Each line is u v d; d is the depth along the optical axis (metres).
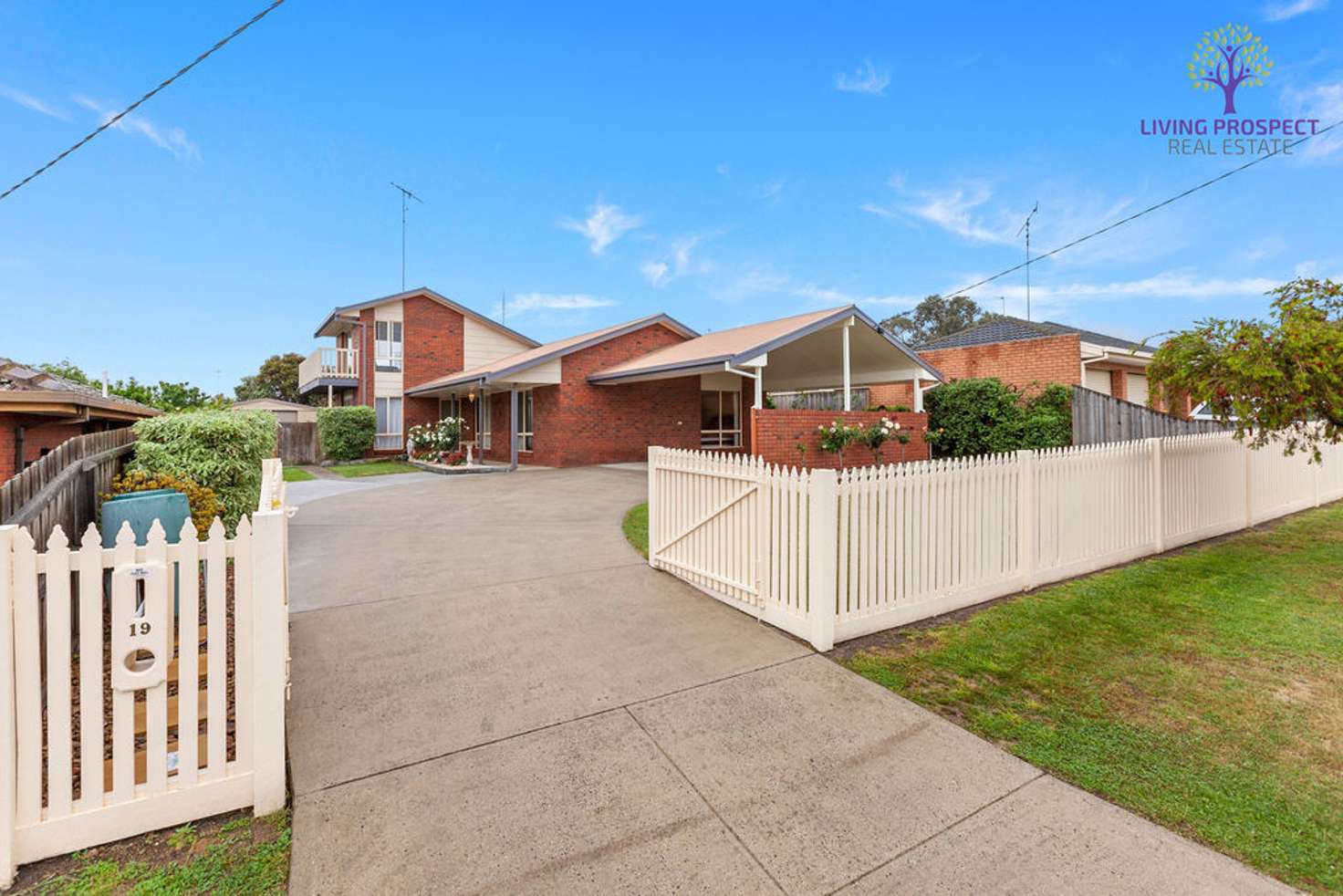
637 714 3.29
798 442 11.76
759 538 4.68
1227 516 7.82
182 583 2.39
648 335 17.55
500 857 2.24
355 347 22.67
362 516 8.98
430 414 22.17
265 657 2.48
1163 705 3.37
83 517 5.23
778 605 4.53
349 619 4.65
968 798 2.58
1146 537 6.65
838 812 2.50
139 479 5.79
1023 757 2.88
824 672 3.81
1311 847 2.28
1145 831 2.38
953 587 4.90
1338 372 5.12
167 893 2.07
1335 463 10.27
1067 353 13.84
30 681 2.18
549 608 4.93
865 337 13.08
